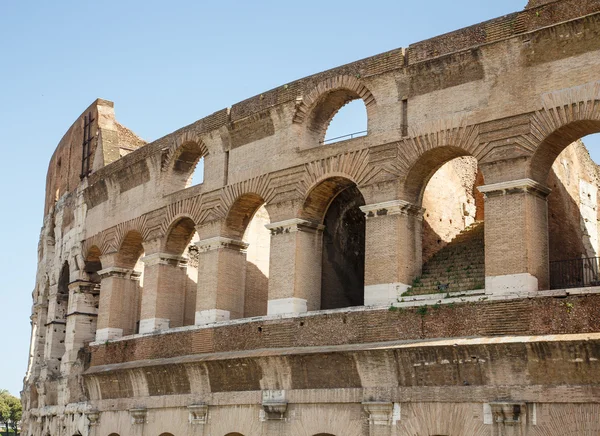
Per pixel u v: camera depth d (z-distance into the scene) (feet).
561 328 101.45
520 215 108.88
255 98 145.28
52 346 201.36
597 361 97.19
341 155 129.59
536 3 114.42
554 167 135.23
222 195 148.46
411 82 122.93
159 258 160.97
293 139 137.39
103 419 166.20
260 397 131.64
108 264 177.27
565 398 99.50
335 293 143.95
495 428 104.06
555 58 109.19
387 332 117.29
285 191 136.56
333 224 145.48
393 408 114.11
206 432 139.64
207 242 148.77
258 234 168.14
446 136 117.70
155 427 150.61
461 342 107.55
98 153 193.98
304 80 138.10
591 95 105.09
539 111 109.50
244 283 149.18
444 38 120.47
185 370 144.05
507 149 111.34
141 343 158.61
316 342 125.39
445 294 114.62
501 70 113.80
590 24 106.32
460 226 147.54
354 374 118.93
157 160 166.20
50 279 211.61
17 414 594.65
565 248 134.10
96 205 188.55
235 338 138.10
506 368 104.47
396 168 122.31
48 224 221.46
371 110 127.34
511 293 107.24
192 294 175.42
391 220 121.60
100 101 201.67
